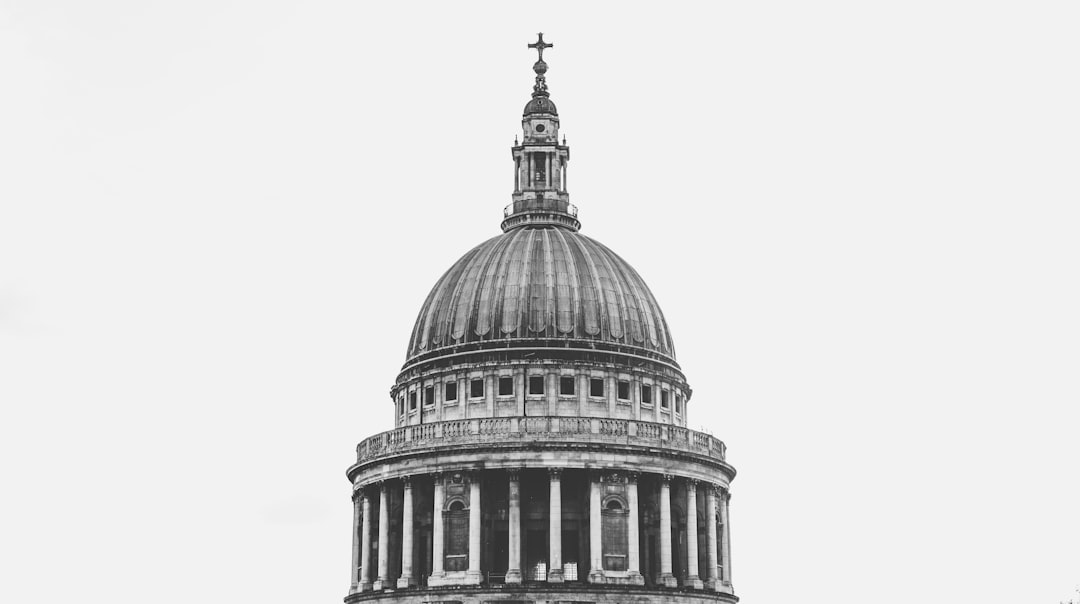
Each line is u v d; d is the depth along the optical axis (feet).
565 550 410.52
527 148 480.23
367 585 427.33
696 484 429.79
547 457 408.26
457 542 409.28
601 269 454.40
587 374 431.43
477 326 440.04
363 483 436.76
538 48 501.15
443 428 417.69
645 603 401.08
